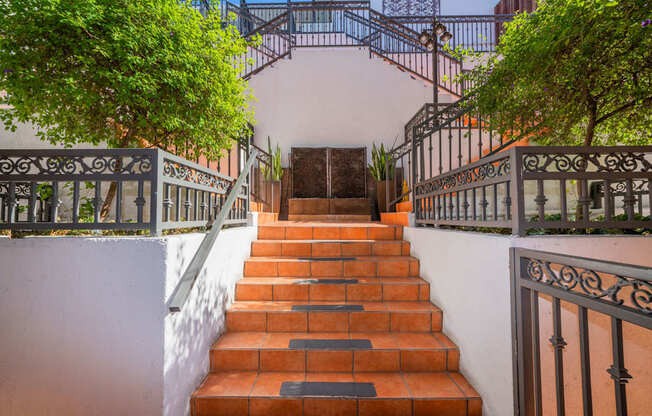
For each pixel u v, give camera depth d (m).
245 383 1.86
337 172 6.00
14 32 1.60
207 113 2.23
